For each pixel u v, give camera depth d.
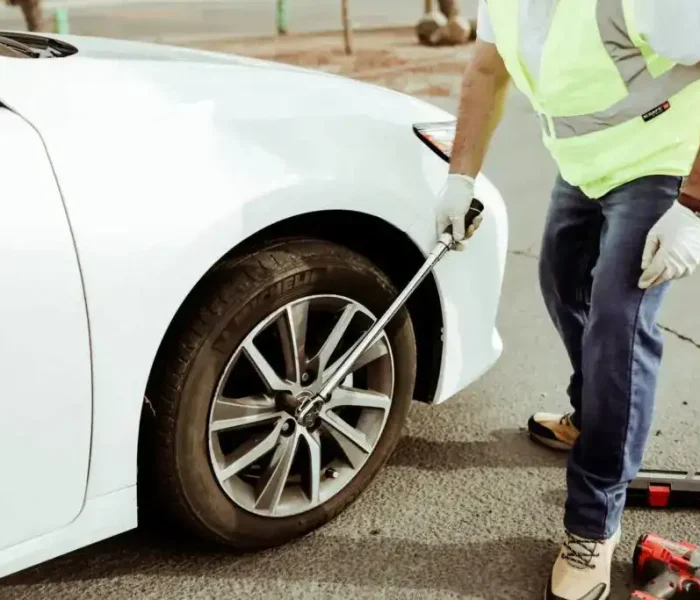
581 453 1.76
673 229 1.53
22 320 1.41
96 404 1.54
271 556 1.93
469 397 2.67
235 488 1.84
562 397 2.68
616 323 1.65
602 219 1.96
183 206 1.58
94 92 1.60
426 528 2.04
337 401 1.91
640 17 1.46
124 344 1.54
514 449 2.39
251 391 1.97
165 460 1.71
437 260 1.91
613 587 1.87
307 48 8.93
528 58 1.65
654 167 1.62
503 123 6.15
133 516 1.67
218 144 1.67
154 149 1.58
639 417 1.71
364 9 12.96
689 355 2.96
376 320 1.93
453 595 1.83
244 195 1.65
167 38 9.38
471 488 2.20
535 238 4.04
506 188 4.72
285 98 1.86
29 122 1.47
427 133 2.06
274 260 1.73
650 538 1.85
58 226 1.44
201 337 1.67
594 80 1.59
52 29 9.73
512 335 3.11
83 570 1.87
